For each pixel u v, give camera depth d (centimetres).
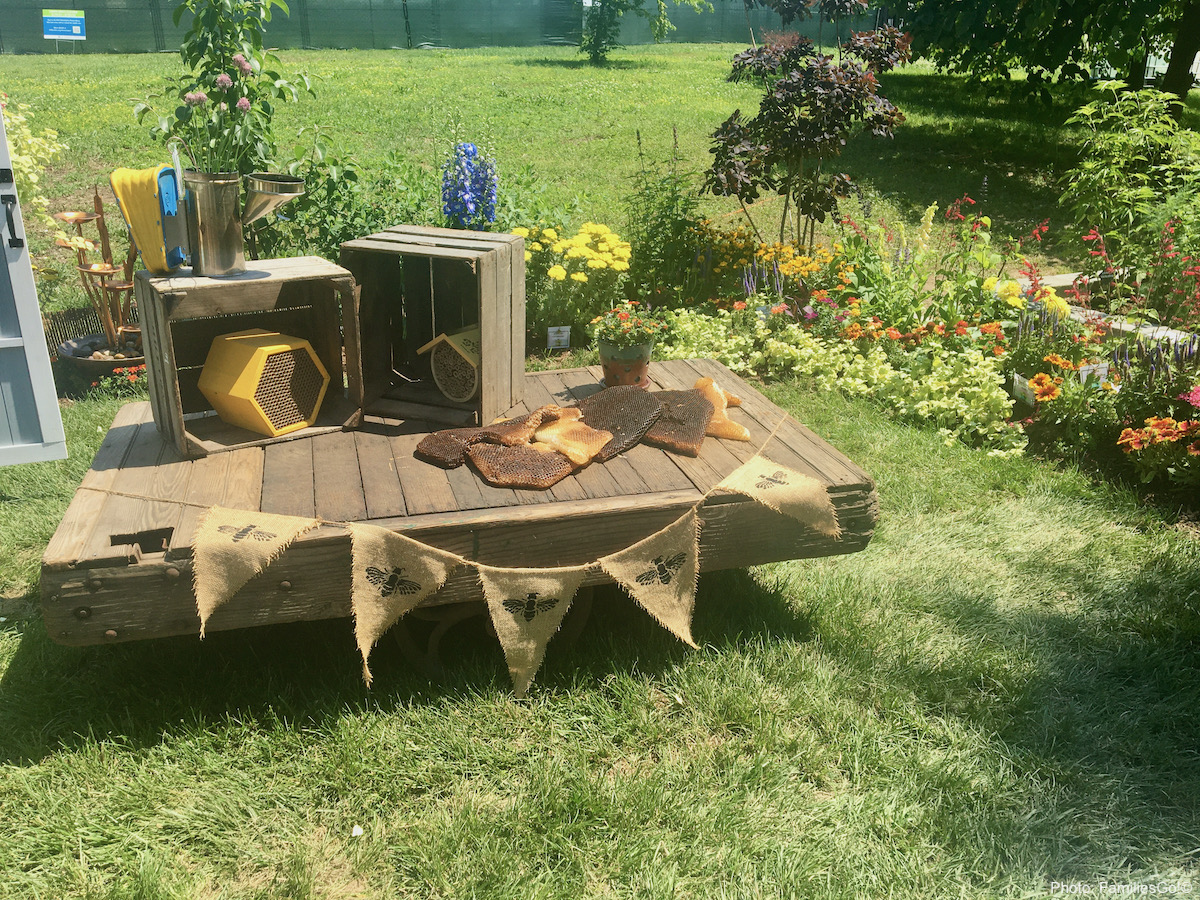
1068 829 271
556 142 1362
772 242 928
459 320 408
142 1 2658
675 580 314
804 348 637
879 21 1470
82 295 709
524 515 297
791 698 318
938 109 1658
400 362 422
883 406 589
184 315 325
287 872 250
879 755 295
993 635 366
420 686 317
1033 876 254
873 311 679
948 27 1367
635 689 317
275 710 305
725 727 309
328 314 377
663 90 1909
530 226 725
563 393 427
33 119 1333
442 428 375
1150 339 598
